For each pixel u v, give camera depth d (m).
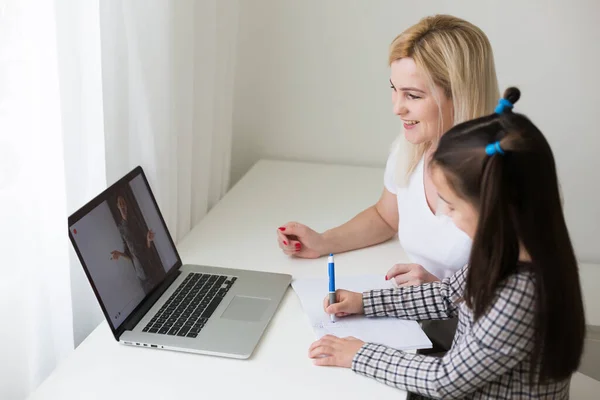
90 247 1.24
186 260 1.60
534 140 1.03
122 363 1.22
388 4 2.17
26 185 1.19
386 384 1.18
